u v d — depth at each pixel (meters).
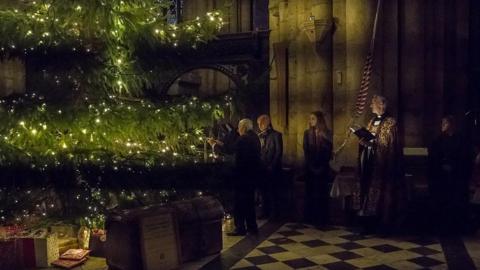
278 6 9.61
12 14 5.20
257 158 6.96
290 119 9.19
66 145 5.41
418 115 7.91
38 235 5.53
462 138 7.13
